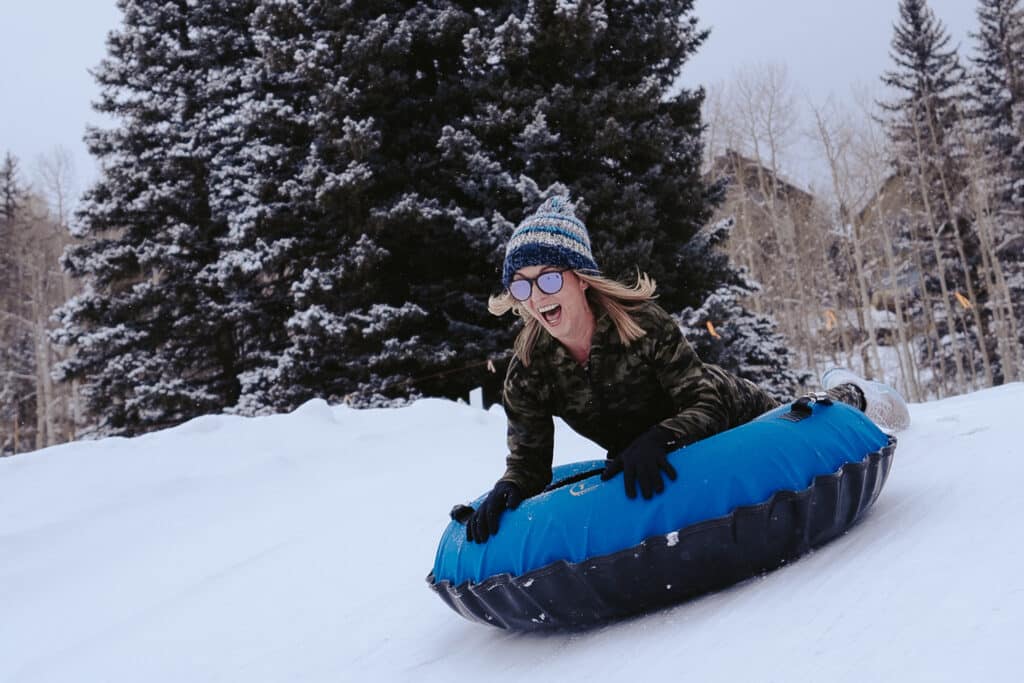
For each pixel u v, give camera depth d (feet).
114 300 55.26
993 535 5.50
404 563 10.43
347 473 16.93
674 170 46.50
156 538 13.65
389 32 43.14
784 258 111.75
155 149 57.62
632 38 45.73
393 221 41.29
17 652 9.82
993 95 116.26
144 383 53.01
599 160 43.29
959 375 97.66
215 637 8.90
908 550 5.74
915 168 112.27
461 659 6.61
